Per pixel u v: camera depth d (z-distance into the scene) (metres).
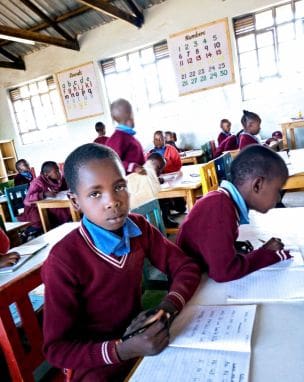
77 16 6.01
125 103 2.46
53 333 0.68
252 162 0.86
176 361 0.56
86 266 0.73
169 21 5.67
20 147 7.65
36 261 1.29
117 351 0.61
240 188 0.89
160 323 0.62
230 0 5.21
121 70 6.30
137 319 0.64
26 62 7.04
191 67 5.70
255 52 5.32
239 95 5.50
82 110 6.71
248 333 0.59
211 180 2.32
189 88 5.80
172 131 6.15
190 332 0.63
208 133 5.89
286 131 4.97
